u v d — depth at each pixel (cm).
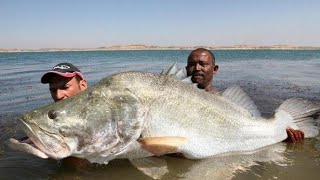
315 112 136
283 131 128
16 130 141
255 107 124
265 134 123
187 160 107
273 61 715
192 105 105
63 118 89
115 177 95
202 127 106
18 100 212
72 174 97
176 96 102
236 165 106
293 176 99
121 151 94
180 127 101
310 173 101
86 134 90
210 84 155
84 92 94
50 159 108
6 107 190
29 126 87
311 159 113
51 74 107
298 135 130
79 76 112
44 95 229
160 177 96
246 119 118
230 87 119
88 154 92
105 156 94
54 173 97
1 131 139
